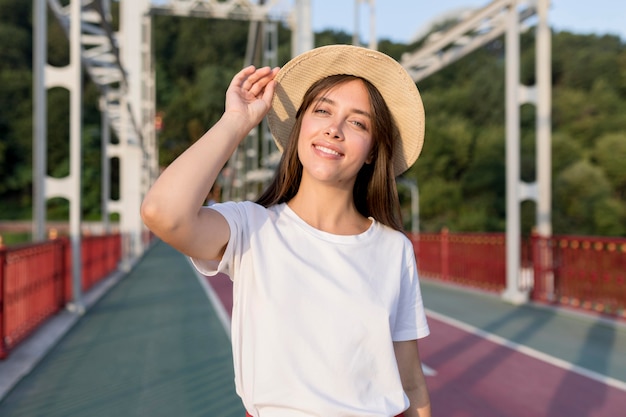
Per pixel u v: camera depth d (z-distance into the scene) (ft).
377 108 4.92
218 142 4.14
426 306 31.07
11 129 240.12
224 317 27.17
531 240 31.71
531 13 31.76
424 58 40.27
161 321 26.21
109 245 50.67
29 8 278.05
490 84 194.59
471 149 188.44
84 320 26.45
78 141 27.78
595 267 26.73
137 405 13.88
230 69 298.35
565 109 166.61
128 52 70.38
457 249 42.80
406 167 5.52
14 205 229.66
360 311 4.37
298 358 4.20
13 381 15.46
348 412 4.14
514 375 16.89
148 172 95.45
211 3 54.44
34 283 22.29
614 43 192.13
